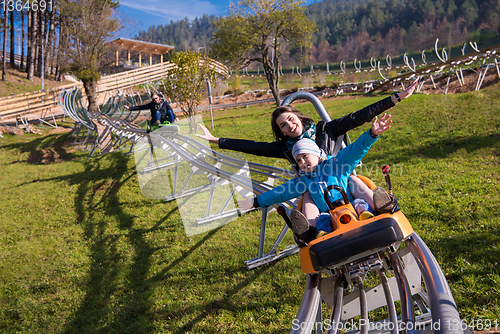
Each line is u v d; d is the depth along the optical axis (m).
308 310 2.10
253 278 4.56
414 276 2.63
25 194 11.01
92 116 18.42
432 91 19.14
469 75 19.89
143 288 4.97
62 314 4.79
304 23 21.41
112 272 5.59
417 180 6.54
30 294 5.48
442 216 4.93
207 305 4.20
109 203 9.04
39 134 22.20
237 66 23.20
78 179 11.65
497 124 8.86
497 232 4.20
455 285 3.45
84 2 26.69
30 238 7.80
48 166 14.34
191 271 5.10
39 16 41.16
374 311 3.36
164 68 37.81
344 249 1.96
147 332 4.00
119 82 34.47
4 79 37.72
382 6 107.69
